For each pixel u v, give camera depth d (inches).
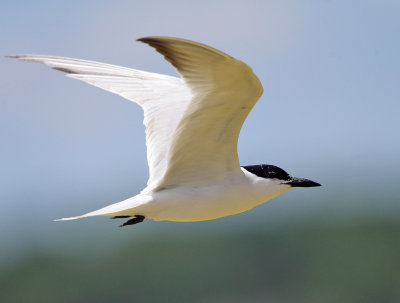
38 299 1444.4
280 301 1341.0
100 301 1393.9
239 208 497.4
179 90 530.9
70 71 514.0
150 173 502.6
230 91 418.3
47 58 510.3
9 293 1449.3
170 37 382.0
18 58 496.4
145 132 519.2
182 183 486.0
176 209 484.7
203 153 470.9
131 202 472.1
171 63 395.2
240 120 444.5
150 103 525.0
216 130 452.8
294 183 506.6
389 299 1306.6
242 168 503.5
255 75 404.5
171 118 516.4
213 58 394.0
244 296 1354.6
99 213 454.0
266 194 500.4
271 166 506.3
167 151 501.4
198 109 432.1
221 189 485.7
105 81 524.7
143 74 538.0
